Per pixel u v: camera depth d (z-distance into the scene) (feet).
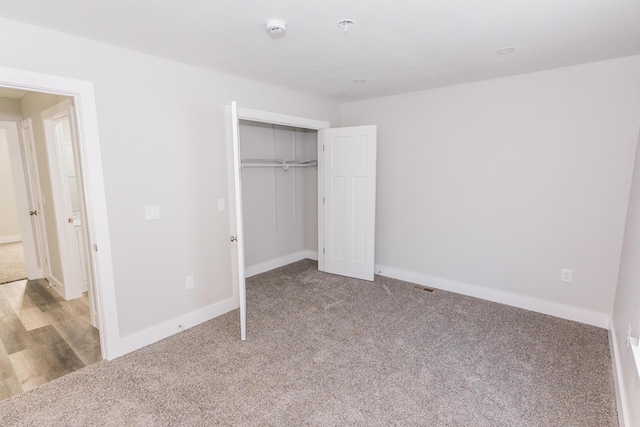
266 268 15.11
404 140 13.10
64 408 6.59
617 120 9.04
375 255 14.56
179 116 9.18
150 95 8.51
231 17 6.29
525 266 10.92
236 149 8.54
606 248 9.51
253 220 14.32
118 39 7.37
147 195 8.66
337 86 11.76
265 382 7.35
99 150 7.68
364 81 11.09
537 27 6.81
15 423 6.21
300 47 7.91
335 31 6.96
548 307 10.62
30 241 14.01
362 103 14.19
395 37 7.30
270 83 11.32
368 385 7.23
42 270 14.38
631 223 8.09
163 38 7.32
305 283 13.47
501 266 11.40
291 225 16.21
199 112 9.64
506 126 10.77
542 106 10.09
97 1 5.63
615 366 7.44
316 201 16.35
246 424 6.15
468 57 8.70
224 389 7.12
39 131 11.77
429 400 6.76
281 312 10.84
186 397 6.88
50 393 7.03
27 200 13.80
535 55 8.56
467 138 11.59
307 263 16.28
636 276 6.41
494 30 6.95
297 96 12.73
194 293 9.97
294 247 16.52
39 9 5.91
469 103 11.39
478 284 11.96
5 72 6.31
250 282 13.60
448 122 11.93
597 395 6.86
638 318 5.97
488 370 7.73
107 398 6.86
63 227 11.78
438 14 6.19
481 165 11.40
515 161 10.73
